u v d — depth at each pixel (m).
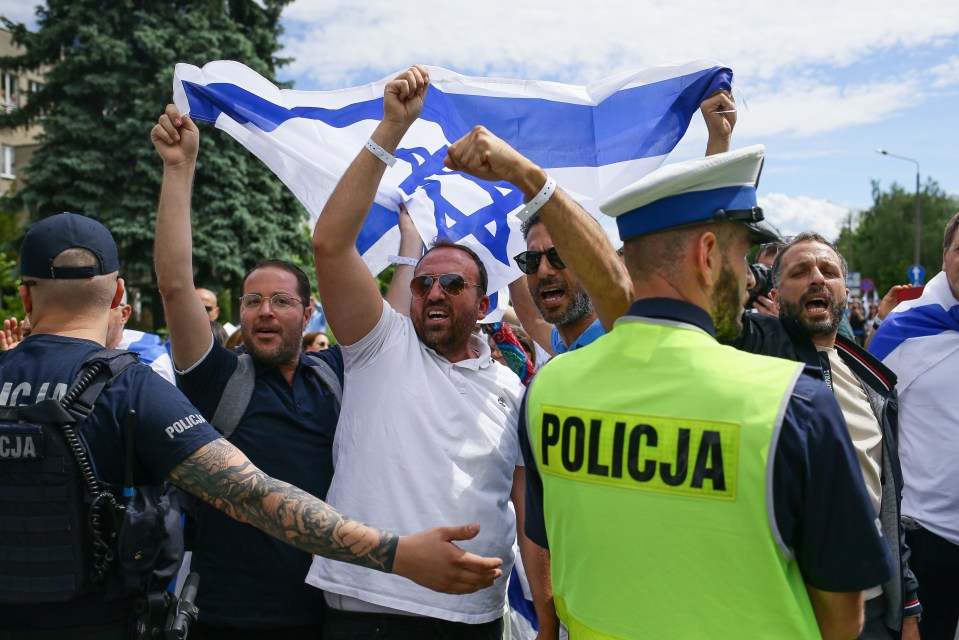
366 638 2.10
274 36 22.61
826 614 1.41
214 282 19.52
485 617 2.20
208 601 2.37
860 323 17.73
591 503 1.50
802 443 1.32
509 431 2.35
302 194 2.83
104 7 20.19
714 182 1.49
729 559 1.34
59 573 1.68
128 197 19.42
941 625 3.15
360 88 2.85
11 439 1.68
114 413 1.75
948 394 3.14
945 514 3.12
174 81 2.70
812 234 2.49
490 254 2.94
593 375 1.58
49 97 20.59
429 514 2.12
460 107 2.87
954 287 3.21
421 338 2.40
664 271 1.53
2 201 20.81
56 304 1.89
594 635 1.48
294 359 2.66
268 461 2.47
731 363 1.42
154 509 1.75
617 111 2.83
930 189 61.91
